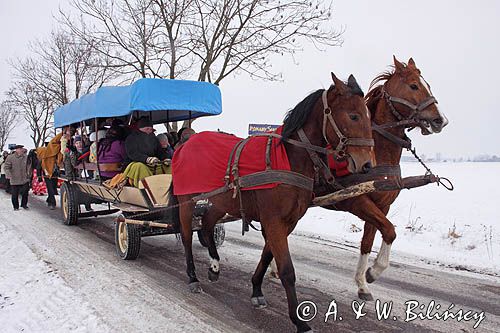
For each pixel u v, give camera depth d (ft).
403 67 17.08
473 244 25.61
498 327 14.12
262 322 14.60
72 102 31.07
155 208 22.08
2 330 13.94
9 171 42.50
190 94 23.79
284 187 13.39
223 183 15.55
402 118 16.87
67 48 60.95
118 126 27.91
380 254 15.46
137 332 13.75
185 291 17.84
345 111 12.50
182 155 18.06
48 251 24.63
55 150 40.19
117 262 22.39
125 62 41.39
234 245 26.71
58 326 14.21
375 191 15.80
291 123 13.78
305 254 24.00
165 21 37.76
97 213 33.71
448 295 17.12
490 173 98.43
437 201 47.16
